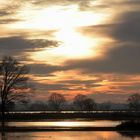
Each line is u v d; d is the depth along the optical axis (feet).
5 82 415.03
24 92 420.77
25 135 277.03
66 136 268.82
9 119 542.98
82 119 570.87
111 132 299.79
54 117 641.81
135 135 274.77
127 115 645.51
